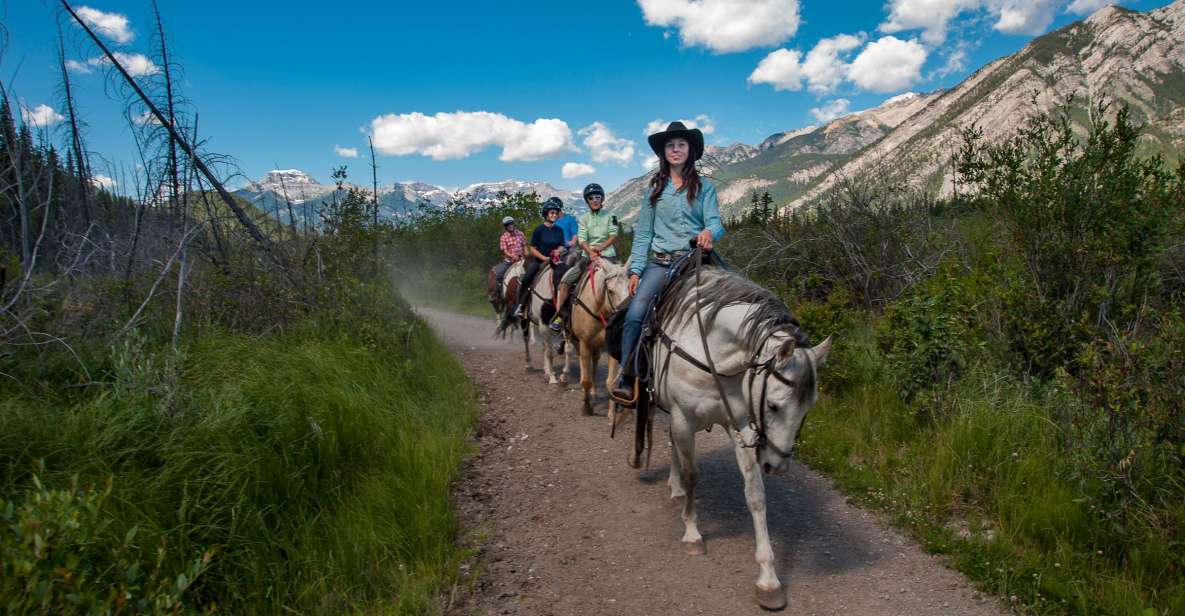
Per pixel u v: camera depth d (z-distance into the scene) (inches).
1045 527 150.2
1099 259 204.1
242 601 125.5
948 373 223.9
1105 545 141.8
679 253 168.2
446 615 137.7
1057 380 185.9
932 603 135.2
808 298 394.0
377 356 271.9
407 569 152.3
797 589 143.5
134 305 224.4
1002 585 135.3
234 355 207.0
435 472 202.2
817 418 241.0
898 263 358.0
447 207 1014.4
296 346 241.9
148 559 117.4
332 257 325.4
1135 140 205.2
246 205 298.2
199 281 251.6
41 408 147.4
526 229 872.9
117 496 124.8
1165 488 142.7
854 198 392.2
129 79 244.5
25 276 180.5
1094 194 209.8
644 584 149.9
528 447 252.8
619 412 203.8
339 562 144.9
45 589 86.5
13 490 118.2
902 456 203.0
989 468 178.2
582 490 208.1
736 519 180.7
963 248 326.6
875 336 272.7
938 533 159.3
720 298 142.8
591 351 287.7
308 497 163.0
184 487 133.2
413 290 895.1
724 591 144.9
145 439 145.4
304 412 183.3
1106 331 195.6
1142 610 119.3
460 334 571.2
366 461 192.9
